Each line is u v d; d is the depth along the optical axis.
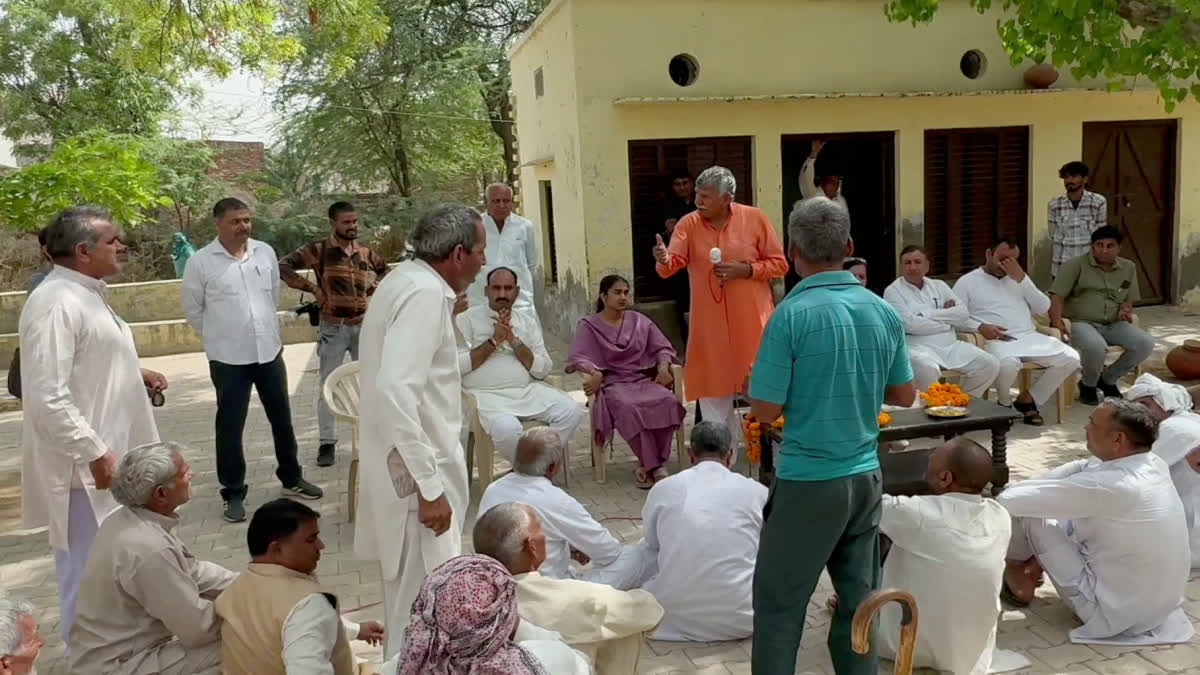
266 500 5.55
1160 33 5.91
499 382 5.48
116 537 2.91
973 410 4.80
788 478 2.83
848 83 9.30
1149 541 3.41
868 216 10.73
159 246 17.23
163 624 2.99
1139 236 10.59
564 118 9.27
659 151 9.00
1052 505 3.46
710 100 8.57
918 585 3.23
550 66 9.67
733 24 8.91
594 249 8.87
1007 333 6.66
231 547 4.88
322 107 17.69
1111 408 3.53
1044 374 6.44
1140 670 3.35
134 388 3.63
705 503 3.60
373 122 18.08
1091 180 10.34
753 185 9.24
